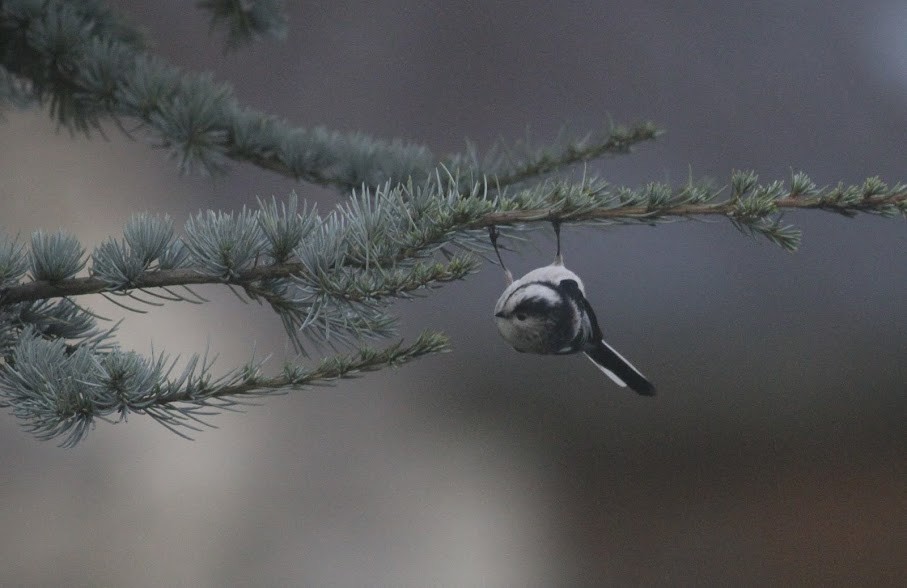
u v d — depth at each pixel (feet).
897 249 52.70
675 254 54.13
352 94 59.21
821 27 57.93
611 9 59.82
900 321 51.88
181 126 13.19
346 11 58.85
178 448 41.32
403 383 48.37
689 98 59.11
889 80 57.31
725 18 58.75
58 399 7.38
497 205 7.64
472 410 48.47
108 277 8.25
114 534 37.45
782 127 58.39
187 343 44.62
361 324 8.25
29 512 37.45
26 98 15.02
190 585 35.63
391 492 42.57
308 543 38.96
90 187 49.26
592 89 59.93
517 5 59.98
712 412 49.80
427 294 7.66
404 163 13.70
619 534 41.39
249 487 40.93
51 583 34.76
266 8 14.44
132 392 7.52
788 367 51.47
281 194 50.83
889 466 46.09
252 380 7.70
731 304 53.42
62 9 14.42
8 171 47.96
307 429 44.50
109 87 13.74
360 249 7.77
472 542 40.06
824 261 53.36
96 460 39.86
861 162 57.62
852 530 41.22
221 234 8.05
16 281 8.37
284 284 8.41
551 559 39.04
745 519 42.50
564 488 44.86
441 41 59.93
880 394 49.26
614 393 49.62
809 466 46.47
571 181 7.66
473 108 60.13
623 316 53.67
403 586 36.99
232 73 56.85
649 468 46.73
